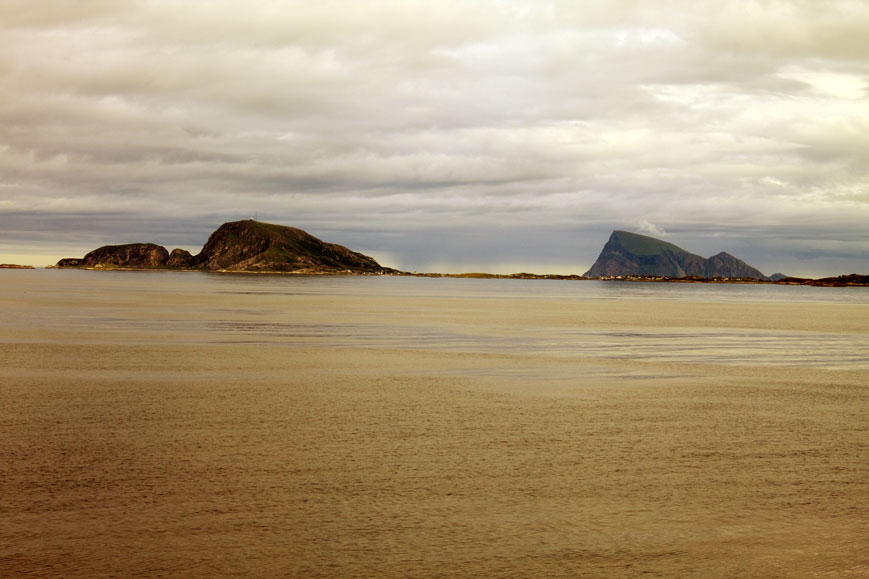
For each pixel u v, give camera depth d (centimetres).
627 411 2348
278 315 7950
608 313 9975
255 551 1148
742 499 1423
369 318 7806
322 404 2409
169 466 1599
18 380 2878
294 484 1480
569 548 1180
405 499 1395
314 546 1170
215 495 1404
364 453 1734
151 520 1269
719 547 1191
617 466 1645
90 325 6000
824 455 1770
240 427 2014
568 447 1823
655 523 1291
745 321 8369
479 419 2177
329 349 4341
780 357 4219
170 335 5119
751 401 2583
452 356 4056
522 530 1249
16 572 1066
